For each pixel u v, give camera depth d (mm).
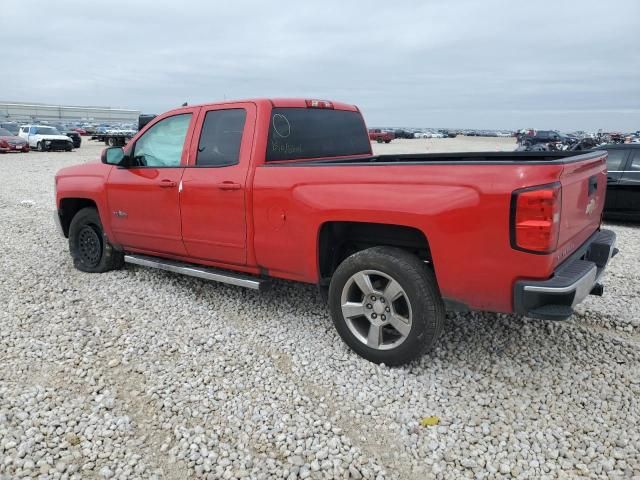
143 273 5762
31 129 31781
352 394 3299
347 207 3510
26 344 3998
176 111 4797
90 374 3549
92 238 5770
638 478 2541
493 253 3027
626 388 3336
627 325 4309
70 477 2576
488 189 2994
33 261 6289
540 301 2973
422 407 3152
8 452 2742
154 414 3105
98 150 33812
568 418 3029
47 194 12969
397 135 71438
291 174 3832
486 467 2645
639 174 9039
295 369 3605
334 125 4930
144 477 2582
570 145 27203
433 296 3350
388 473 2619
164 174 4727
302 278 4000
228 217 4258
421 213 3211
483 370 3582
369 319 3609
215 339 4066
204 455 2734
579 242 3592
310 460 2705
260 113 4184
